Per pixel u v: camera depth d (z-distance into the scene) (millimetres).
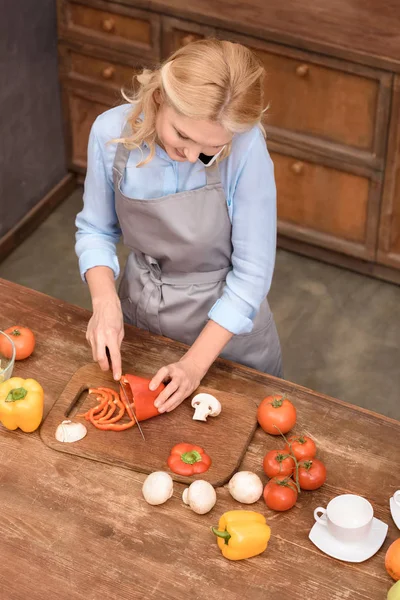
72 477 1662
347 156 3264
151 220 1902
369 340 3406
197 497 1583
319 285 3639
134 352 1911
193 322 2090
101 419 1746
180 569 1512
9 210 3742
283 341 3398
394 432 1749
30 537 1559
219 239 1923
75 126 3873
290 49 3084
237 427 1737
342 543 1542
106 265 1975
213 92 1467
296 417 1773
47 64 3646
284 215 3615
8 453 1705
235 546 1496
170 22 3262
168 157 1822
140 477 1666
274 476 1640
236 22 3105
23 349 1875
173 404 1749
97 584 1487
